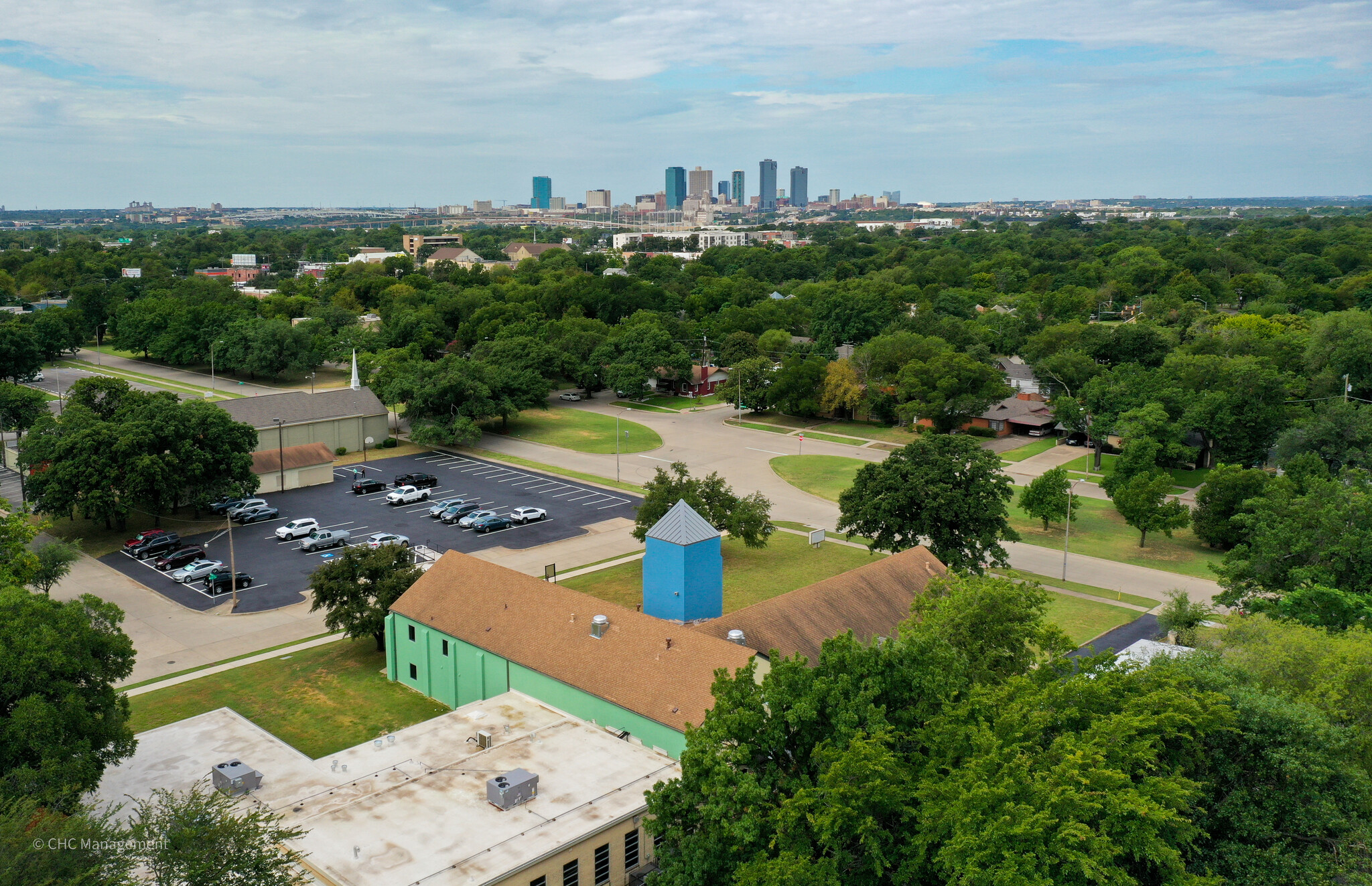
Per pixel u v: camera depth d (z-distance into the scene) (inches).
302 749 2087.8
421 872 1444.4
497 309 7396.7
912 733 1391.5
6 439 4933.6
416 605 2390.5
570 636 2098.9
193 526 3710.6
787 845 1238.3
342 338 6993.1
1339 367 4997.5
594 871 1579.7
